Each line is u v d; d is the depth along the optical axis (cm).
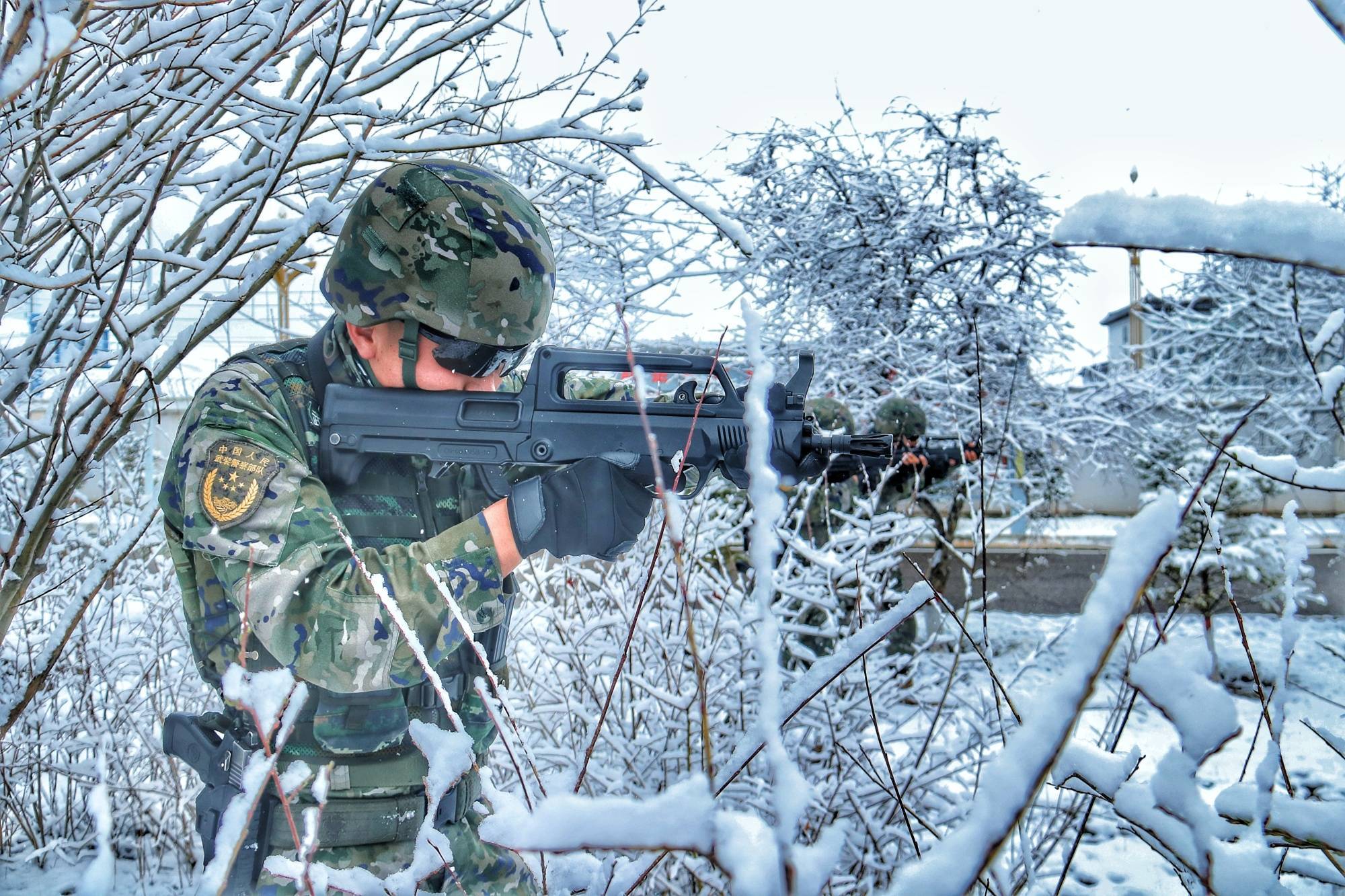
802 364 188
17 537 170
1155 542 56
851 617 273
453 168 167
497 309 161
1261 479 648
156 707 284
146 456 303
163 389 308
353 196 214
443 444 165
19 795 279
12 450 176
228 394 156
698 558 263
